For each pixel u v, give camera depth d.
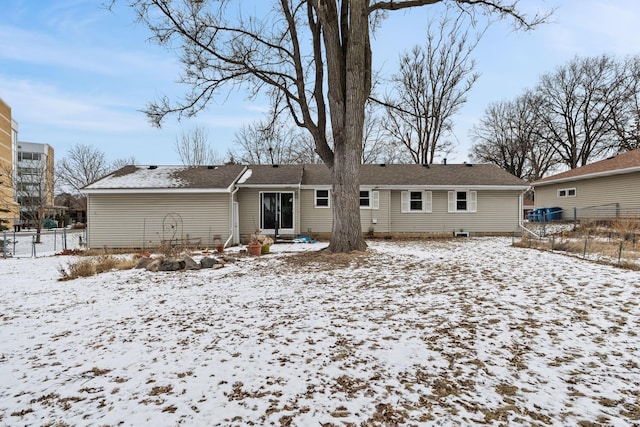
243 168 17.70
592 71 30.64
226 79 11.07
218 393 2.72
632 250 9.05
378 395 2.65
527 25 9.85
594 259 8.15
